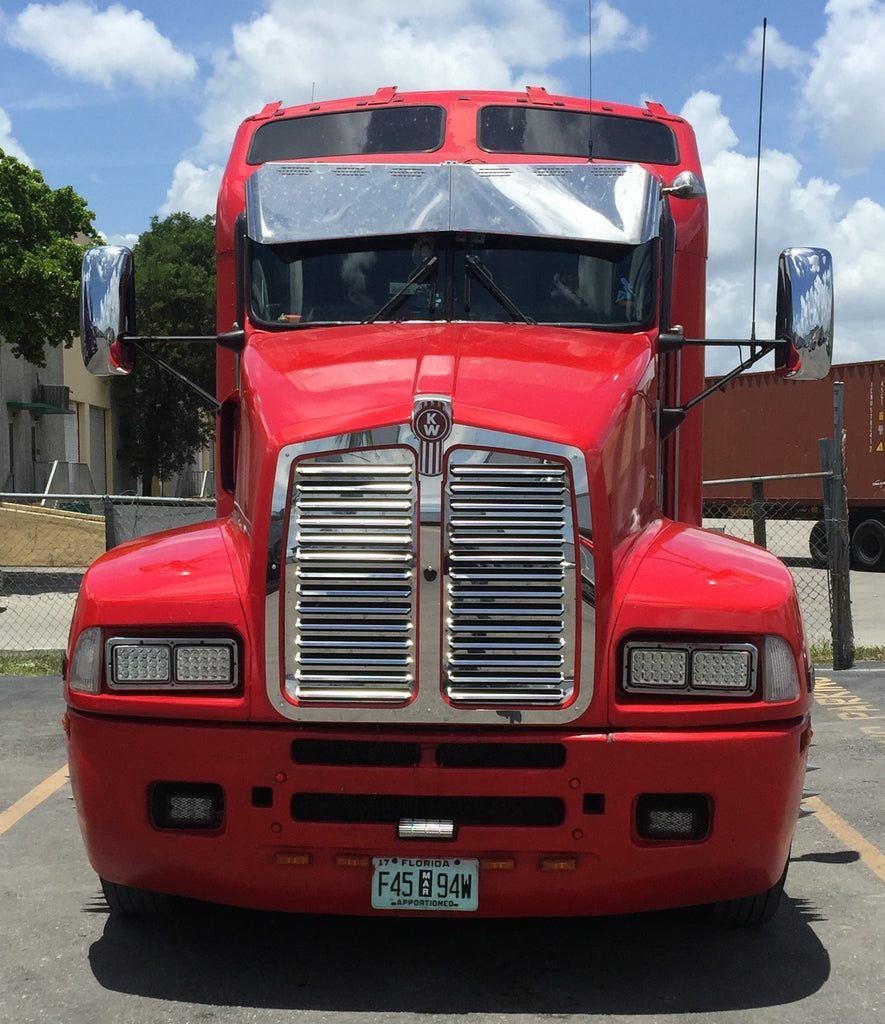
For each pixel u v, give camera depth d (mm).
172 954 4336
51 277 21391
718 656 3805
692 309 6438
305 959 4301
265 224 5352
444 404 3803
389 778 3785
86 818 3980
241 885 3898
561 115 6641
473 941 4480
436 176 5402
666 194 5543
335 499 3816
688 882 3852
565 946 4430
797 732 3873
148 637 3889
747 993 3996
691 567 4004
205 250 42062
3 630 14133
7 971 4180
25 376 35938
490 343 4559
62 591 17984
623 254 5285
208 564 4047
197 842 3871
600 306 5230
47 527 21484
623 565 3938
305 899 3893
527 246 5273
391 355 4332
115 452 43844
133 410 43438
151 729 3857
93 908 4816
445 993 4000
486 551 3793
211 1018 3799
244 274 5410
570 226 5266
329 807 3855
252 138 6770
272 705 3811
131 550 4312
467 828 3781
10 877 5176
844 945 4418
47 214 22453
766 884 3986
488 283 5238
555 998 3961
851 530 23281
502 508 3793
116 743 3887
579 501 3791
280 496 3828
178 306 40469
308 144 6648
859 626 14430
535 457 3805
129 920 4688
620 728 3787
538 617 3787
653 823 3811
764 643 3836
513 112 6621
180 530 4664
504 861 3795
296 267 5340
